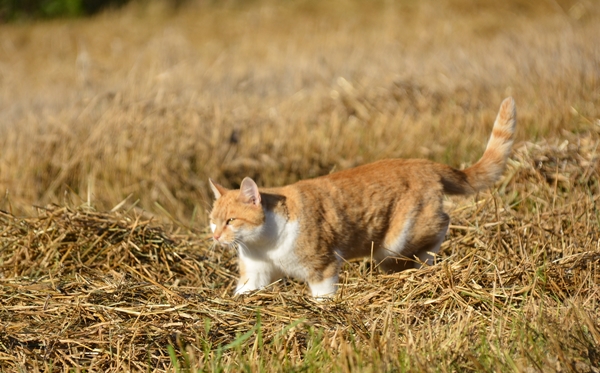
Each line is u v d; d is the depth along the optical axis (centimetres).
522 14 2261
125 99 1407
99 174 1266
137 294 807
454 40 1966
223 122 1350
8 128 1423
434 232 863
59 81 1872
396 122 1307
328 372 619
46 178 1271
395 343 656
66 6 2698
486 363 614
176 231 1032
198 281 891
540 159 1047
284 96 1534
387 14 2372
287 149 1296
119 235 934
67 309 767
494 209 951
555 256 844
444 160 1197
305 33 2223
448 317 719
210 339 716
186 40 2223
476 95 1403
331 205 829
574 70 1433
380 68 1633
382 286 788
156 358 695
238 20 2462
